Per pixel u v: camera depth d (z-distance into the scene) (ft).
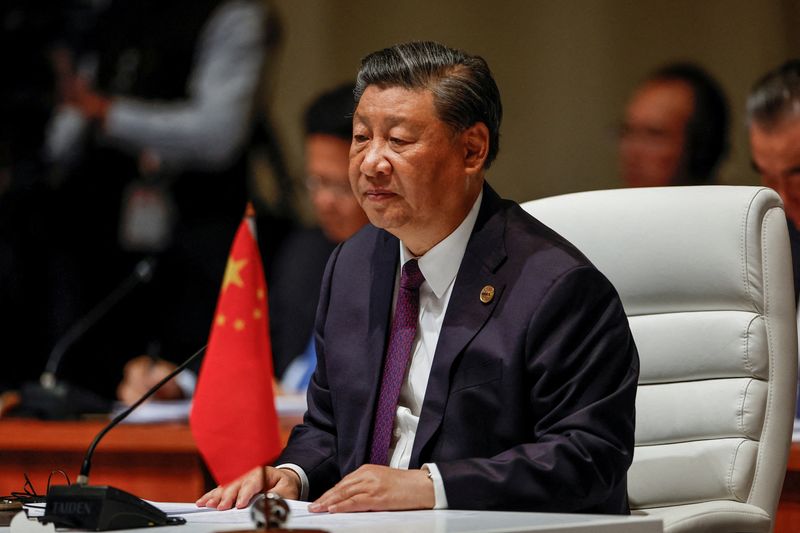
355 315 22.41
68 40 53.52
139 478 30.99
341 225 41.32
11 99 52.75
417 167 20.54
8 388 50.57
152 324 51.31
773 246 23.36
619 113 50.55
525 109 52.26
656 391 23.84
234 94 53.36
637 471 23.59
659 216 23.95
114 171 52.90
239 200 53.11
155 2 53.83
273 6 55.31
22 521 16.40
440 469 18.86
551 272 20.61
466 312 20.92
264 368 16.34
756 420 23.16
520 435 20.35
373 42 55.93
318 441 22.57
